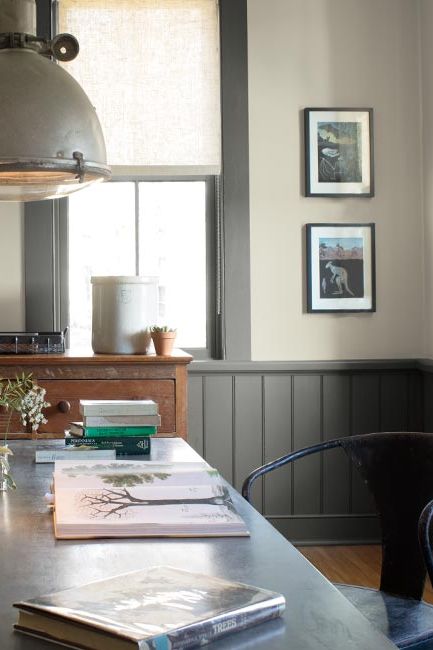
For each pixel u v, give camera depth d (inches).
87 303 202.2
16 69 95.1
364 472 110.2
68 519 78.5
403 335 205.5
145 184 203.2
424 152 203.5
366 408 203.9
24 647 51.4
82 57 193.9
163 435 164.7
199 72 197.2
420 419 205.0
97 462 98.1
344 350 203.9
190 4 196.7
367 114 202.5
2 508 86.0
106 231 202.5
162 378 165.0
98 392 163.5
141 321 168.6
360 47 203.5
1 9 99.0
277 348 202.1
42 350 168.7
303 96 201.9
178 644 49.8
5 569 67.2
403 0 204.2
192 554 71.1
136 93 195.2
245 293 200.7
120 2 194.7
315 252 201.9
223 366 199.2
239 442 201.5
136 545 73.7
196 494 85.3
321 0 202.1
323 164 202.1
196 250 204.4
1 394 111.4
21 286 195.9
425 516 87.4
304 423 202.5
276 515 203.2
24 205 195.6
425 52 201.3
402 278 205.3
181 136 196.7
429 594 164.2
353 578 177.0
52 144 93.8
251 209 200.8
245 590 57.6
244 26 199.2
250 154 200.4
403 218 205.2
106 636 49.8
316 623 55.4
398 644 87.4
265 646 51.6
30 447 118.0
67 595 56.0
